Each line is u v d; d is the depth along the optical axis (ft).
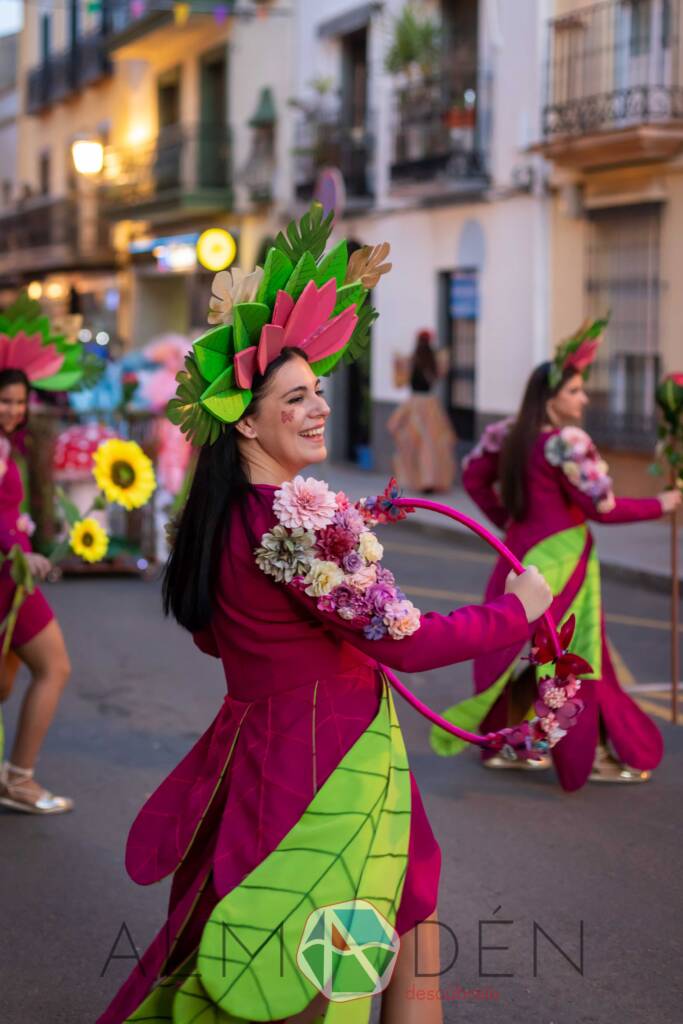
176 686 26.22
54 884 16.33
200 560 10.19
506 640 10.11
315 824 9.68
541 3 54.24
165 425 38.73
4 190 137.28
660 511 19.17
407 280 66.49
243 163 85.56
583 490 18.80
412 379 57.77
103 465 17.79
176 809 10.66
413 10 63.82
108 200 103.65
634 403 51.08
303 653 10.09
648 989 13.38
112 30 106.83
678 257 48.47
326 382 74.59
